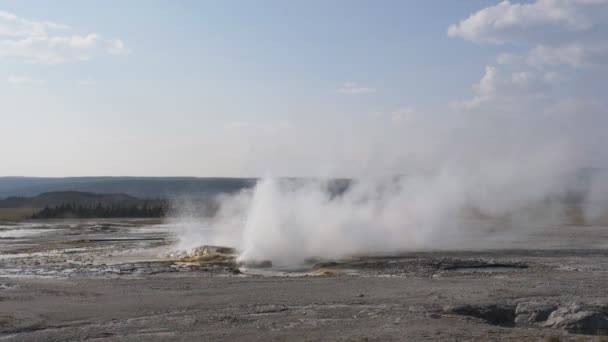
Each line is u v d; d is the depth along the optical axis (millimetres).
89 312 17828
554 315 16672
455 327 15398
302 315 17141
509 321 17438
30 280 25000
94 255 37156
